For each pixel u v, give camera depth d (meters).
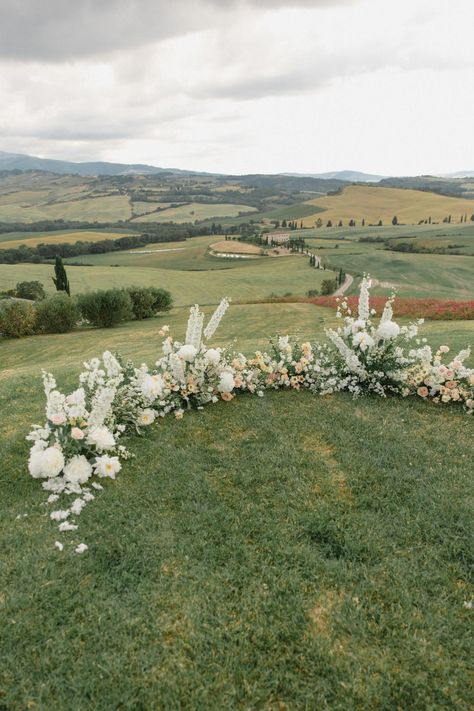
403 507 4.43
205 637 3.12
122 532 4.15
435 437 5.72
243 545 3.96
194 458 5.34
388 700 2.73
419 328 18.41
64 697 2.76
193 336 7.02
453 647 3.07
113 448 5.32
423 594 3.47
